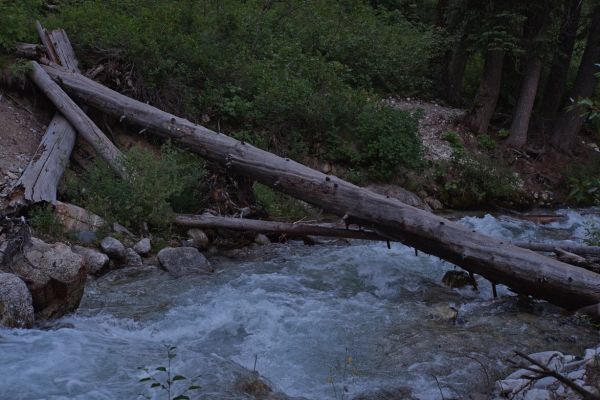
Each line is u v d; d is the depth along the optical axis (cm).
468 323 632
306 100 1181
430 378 496
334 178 757
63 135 869
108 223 760
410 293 727
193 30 1216
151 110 909
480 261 662
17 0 1038
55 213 721
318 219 995
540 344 577
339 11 1711
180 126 880
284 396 449
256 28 1380
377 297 706
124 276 705
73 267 569
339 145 1219
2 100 909
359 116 1246
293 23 1539
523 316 654
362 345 562
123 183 805
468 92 1823
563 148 1563
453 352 549
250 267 779
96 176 810
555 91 1631
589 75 1517
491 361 531
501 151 1459
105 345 509
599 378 447
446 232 675
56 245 586
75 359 473
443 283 764
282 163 790
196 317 608
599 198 773
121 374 455
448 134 1448
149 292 664
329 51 1524
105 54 1033
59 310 568
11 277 529
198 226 829
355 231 792
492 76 1497
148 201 797
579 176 1445
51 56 978
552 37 1453
